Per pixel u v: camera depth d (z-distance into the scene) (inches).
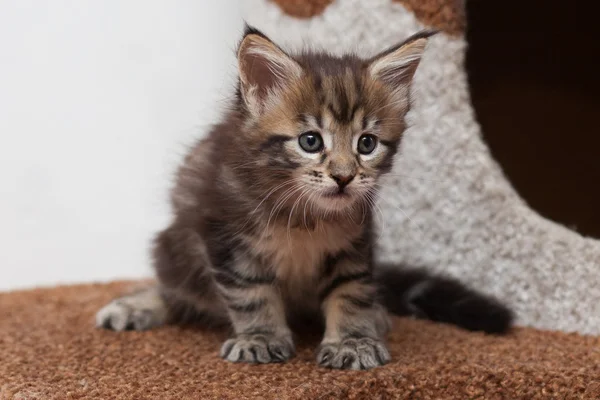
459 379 19.3
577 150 25.9
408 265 24.4
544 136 25.9
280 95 19.9
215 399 18.1
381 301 22.8
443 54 23.5
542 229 23.0
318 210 20.1
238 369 19.6
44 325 23.2
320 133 19.7
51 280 31.1
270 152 19.9
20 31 29.9
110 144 31.1
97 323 23.0
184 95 31.3
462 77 23.6
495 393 19.3
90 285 27.9
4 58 29.8
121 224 31.5
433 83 23.6
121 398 18.3
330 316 20.7
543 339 21.9
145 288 24.2
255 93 20.1
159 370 19.7
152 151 31.3
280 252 20.6
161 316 23.1
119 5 30.6
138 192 31.4
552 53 25.9
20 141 30.4
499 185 23.4
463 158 23.6
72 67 30.5
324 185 19.6
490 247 23.5
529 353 20.8
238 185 20.4
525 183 25.6
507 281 23.4
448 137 23.7
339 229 20.5
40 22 30.0
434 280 23.5
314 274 21.0
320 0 24.8
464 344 21.3
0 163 30.3
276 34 25.4
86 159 31.0
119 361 20.3
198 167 21.7
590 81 26.2
